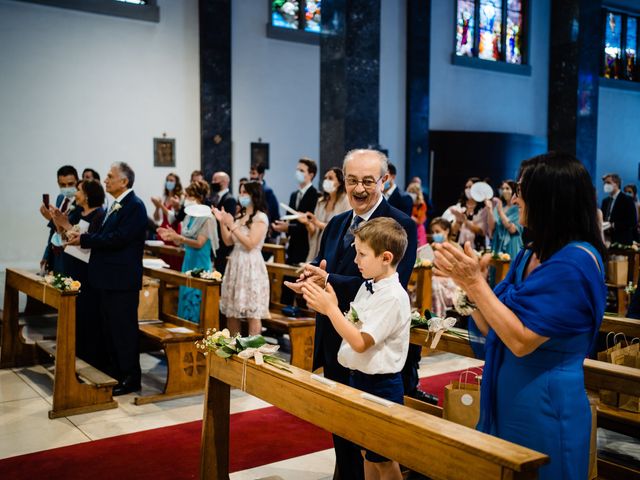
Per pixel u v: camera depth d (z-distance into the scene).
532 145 15.91
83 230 5.29
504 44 16.33
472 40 15.94
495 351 2.04
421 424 2.02
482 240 8.98
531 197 1.95
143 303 6.06
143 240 5.05
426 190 15.03
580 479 1.91
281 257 7.81
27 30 10.71
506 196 7.85
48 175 11.03
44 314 8.16
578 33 15.82
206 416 3.11
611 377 2.94
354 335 2.46
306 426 4.32
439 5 15.26
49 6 10.85
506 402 1.98
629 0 17.75
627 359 3.66
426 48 14.73
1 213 10.67
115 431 4.18
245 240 5.55
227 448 3.17
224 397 3.15
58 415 4.43
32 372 5.62
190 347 5.00
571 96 16.06
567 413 1.88
